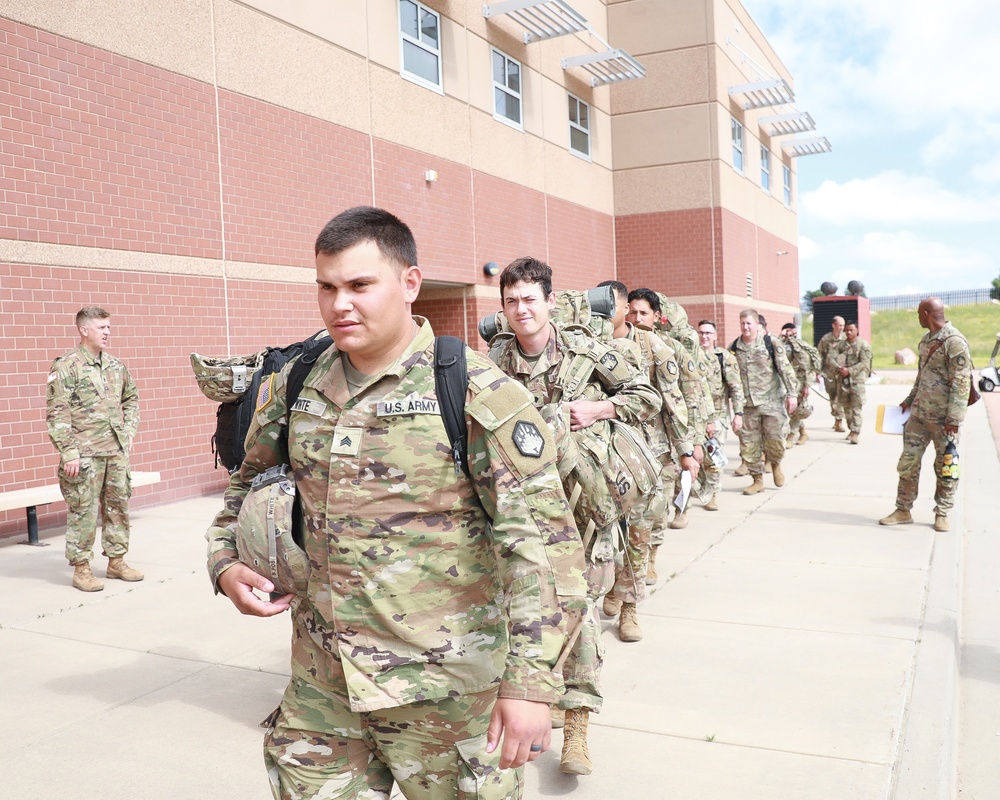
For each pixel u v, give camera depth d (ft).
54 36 25.43
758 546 22.49
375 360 6.00
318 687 6.29
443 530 5.95
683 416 15.75
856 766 10.61
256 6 32.76
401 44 41.24
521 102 52.54
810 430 49.34
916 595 17.75
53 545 23.80
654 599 17.95
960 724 12.51
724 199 63.98
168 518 26.91
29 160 24.76
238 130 31.94
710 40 62.69
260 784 10.46
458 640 6.02
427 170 42.98
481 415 5.73
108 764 10.98
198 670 14.25
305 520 6.17
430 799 6.33
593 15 62.95
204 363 9.50
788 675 13.61
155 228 28.66
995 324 146.30
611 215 65.46
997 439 44.37
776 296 81.15
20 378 24.61
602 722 12.10
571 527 5.87
